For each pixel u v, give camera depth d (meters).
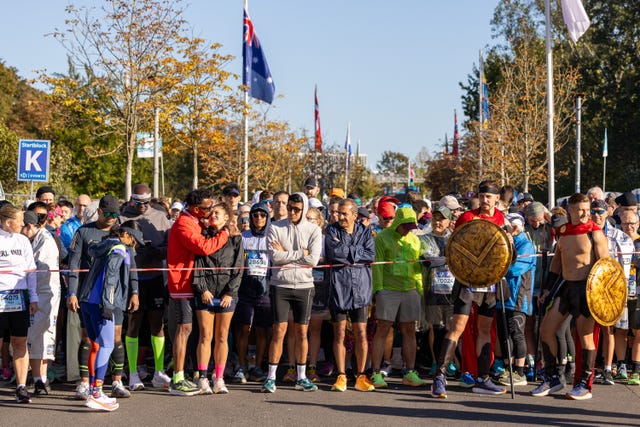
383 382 8.70
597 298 7.67
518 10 46.81
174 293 8.16
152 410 7.46
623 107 39.56
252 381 9.14
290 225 8.46
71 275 7.96
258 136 36.19
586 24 15.36
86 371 7.98
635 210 9.23
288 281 8.37
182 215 8.17
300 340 8.51
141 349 9.14
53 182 36.50
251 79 20.33
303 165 45.84
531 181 36.44
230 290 8.22
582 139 40.16
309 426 6.83
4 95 55.12
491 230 7.94
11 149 32.88
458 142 50.16
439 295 9.31
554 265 8.16
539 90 34.66
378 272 8.83
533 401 7.96
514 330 8.81
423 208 11.14
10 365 9.15
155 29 20.66
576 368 8.15
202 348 8.24
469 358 8.59
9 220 7.73
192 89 21.36
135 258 8.66
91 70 21.16
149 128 22.05
